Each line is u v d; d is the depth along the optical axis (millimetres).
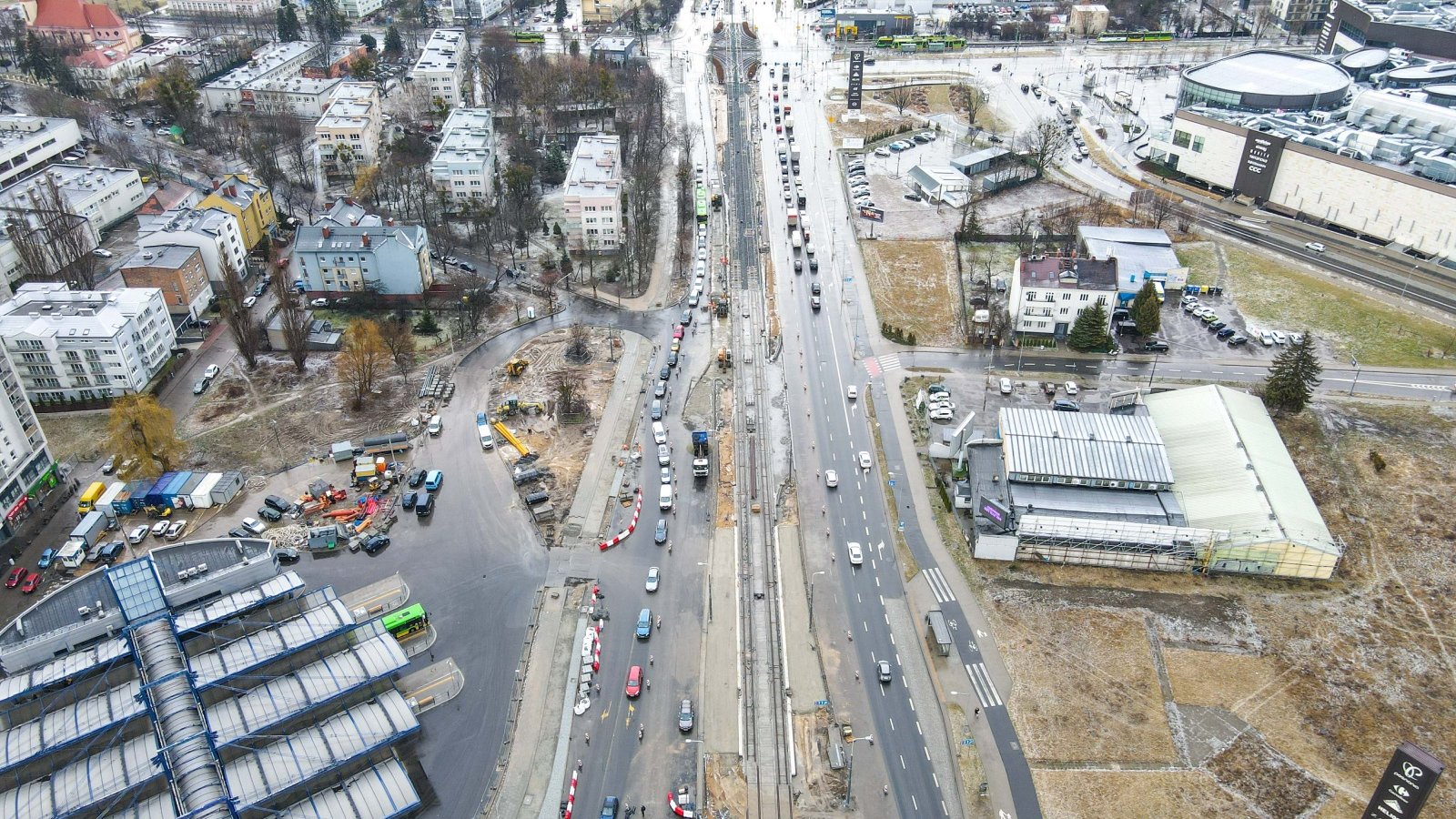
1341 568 153125
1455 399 193000
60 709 121375
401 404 196000
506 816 117812
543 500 169000
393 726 120875
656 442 183250
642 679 136125
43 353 189125
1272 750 124562
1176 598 148000
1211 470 162250
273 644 126938
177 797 110812
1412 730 127062
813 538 161000
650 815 118375
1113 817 116938
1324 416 188000
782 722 130000
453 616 146250
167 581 137125
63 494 171375
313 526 163625
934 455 177500
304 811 113000
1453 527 160500
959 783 121438
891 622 145125
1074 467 160125
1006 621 144375
